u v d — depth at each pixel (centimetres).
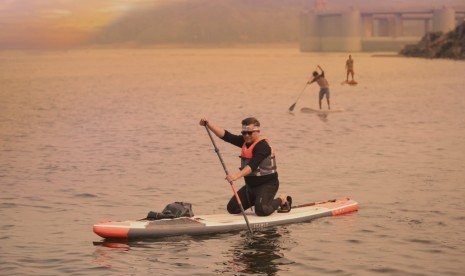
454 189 1616
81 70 12731
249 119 1316
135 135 2789
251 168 1295
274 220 1300
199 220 1279
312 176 1816
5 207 1475
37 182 1772
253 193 1334
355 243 1176
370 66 13025
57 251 1139
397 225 1288
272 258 1099
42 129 3097
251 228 1277
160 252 1136
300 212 1353
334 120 3322
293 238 1215
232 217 1312
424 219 1330
